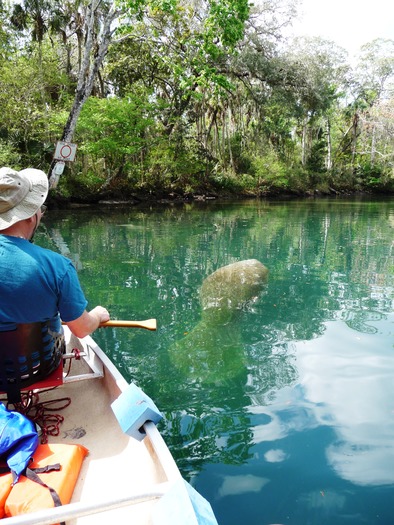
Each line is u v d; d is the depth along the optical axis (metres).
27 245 2.17
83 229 12.34
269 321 5.20
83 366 3.26
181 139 24.89
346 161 44.50
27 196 2.23
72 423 2.62
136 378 3.76
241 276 6.86
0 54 19.44
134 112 19.73
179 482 1.67
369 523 2.16
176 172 24.92
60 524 1.77
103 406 2.76
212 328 4.89
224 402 3.37
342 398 3.40
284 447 2.80
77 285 2.32
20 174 2.23
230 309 5.50
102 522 1.87
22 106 18.27
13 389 2.28
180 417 3.17
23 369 2.25
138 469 2.18
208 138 32.44
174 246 10.02
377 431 2.95
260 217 16.58
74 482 2.03
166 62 17.27
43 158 18.98
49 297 2.19
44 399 2.83
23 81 18.83
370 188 41.09
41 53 20.42
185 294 6.24
